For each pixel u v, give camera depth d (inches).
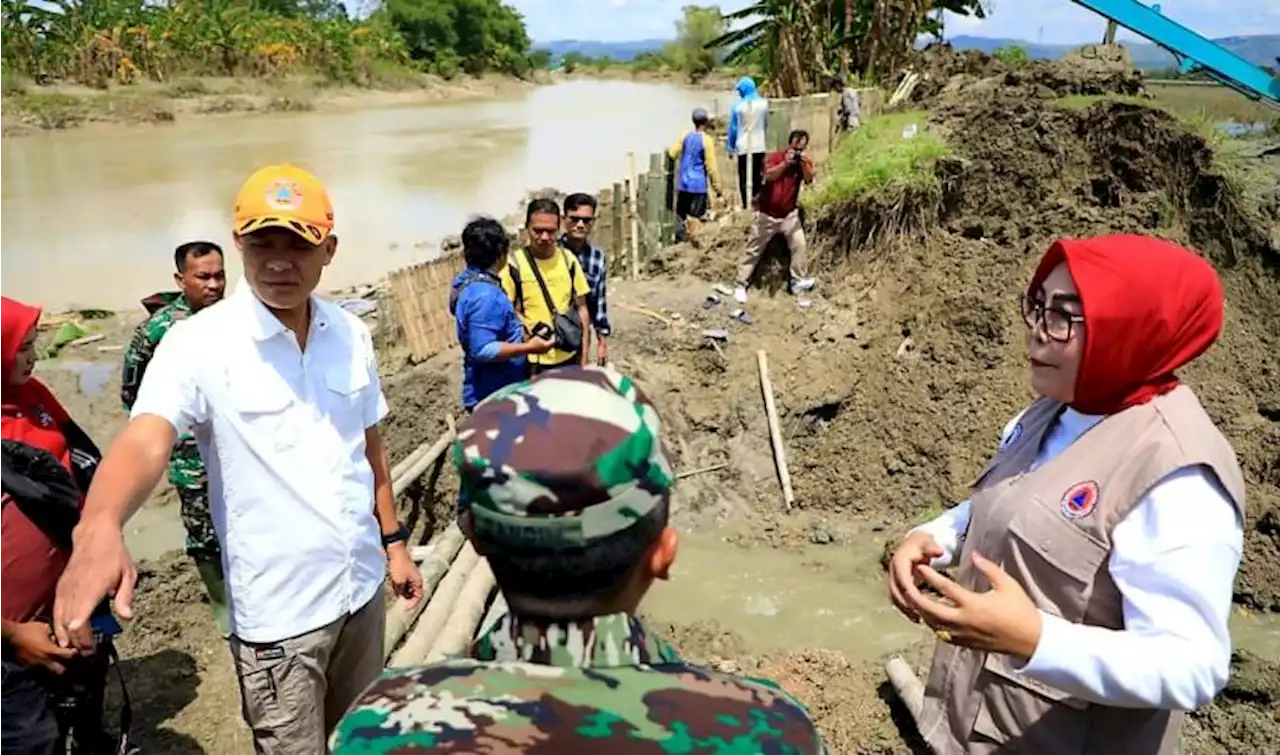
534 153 1235.2
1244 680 208.1
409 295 339.9
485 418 51.9
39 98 1413.6
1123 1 474.3
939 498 299.4
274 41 1925.4
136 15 1759.4
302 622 116.3
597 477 48.8
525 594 51.6
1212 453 79.1
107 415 356.5
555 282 222.2
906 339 337.7
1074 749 88.7
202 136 1347.2
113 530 75.6
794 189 348.2
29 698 121.6
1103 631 78.3
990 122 386.6
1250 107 539.2
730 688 51.4
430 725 48.4
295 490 114.0
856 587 262.4
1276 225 350.6
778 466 310.5
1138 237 85.4
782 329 350.9
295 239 109.1
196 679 193.5
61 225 747.4
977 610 79.8
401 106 1993.1
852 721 189.0
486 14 2805.1
